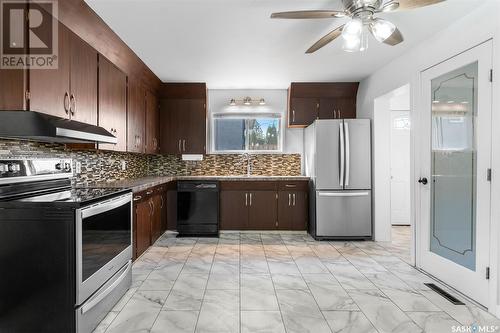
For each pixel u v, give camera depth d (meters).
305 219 4.75
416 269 3.12
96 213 1.98
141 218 3.47
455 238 2.63
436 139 2.87
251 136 5.23
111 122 3.01
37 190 2.24
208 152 5.20
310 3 2.33
